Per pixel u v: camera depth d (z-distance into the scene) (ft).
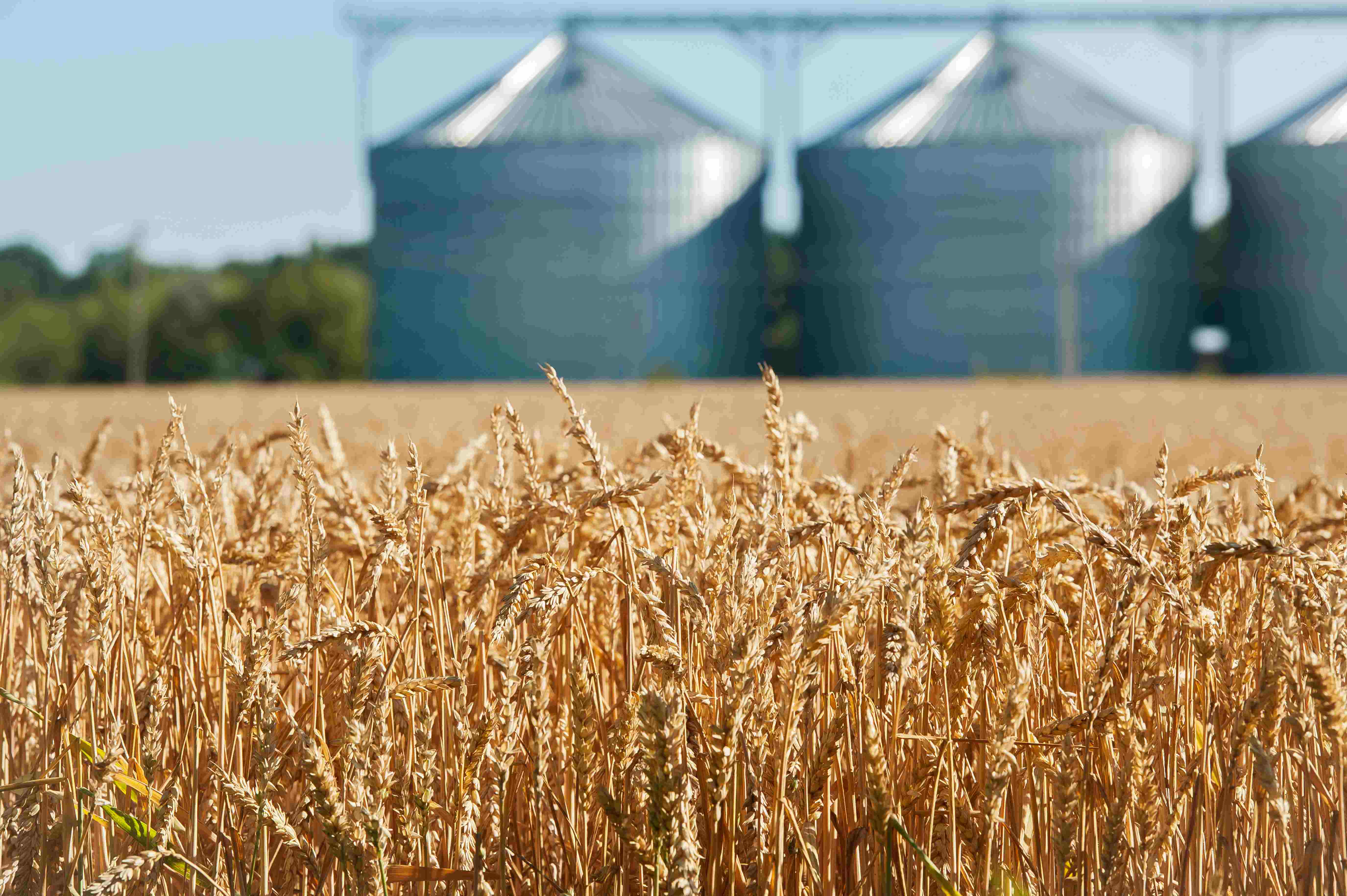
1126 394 127.13
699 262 283.59
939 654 7.27
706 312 285.43
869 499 7.68
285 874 8.22
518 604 6.97
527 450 8.28
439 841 7.97
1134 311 275.39
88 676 8.35
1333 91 296.92
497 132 280.92
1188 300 285.84
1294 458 33.42
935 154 271.28
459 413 82.74
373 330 282.77
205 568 8.27
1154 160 274.98
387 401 117.29
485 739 7.31
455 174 274.57
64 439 53.31
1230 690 7.74
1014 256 270.05
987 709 7.68
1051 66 292.61
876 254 277.03
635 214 276.21
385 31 288.71
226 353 361.30
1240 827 8.04
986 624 7.47
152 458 11.91
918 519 7.05
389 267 279.49
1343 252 280.31
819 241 285.84
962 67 293.02
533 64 297.33
